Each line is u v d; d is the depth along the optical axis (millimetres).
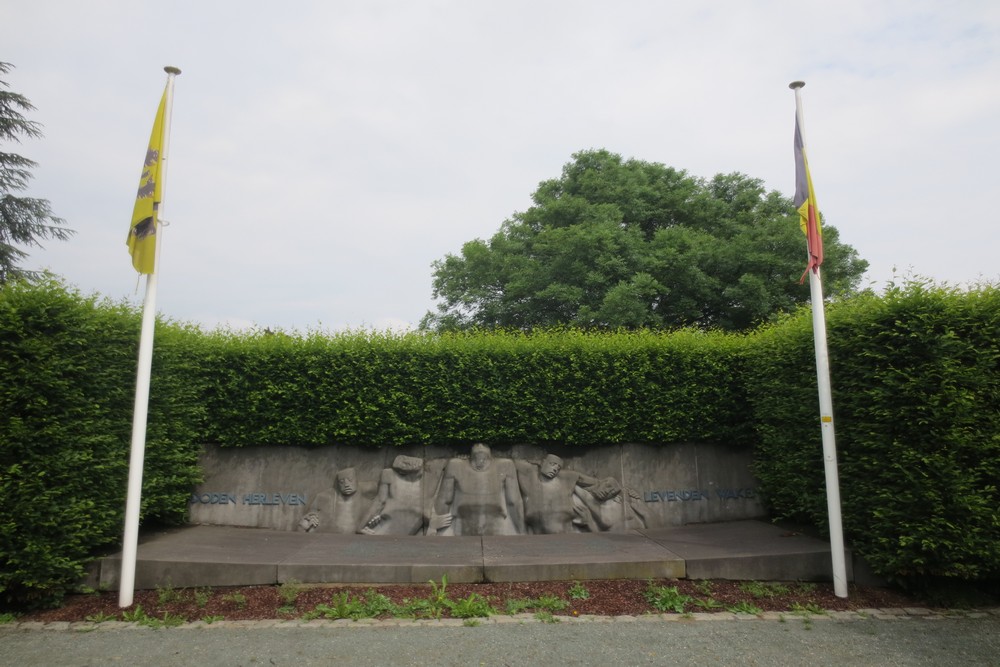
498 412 8766
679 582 6578
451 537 8156
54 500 6062
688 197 23250
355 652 4926
